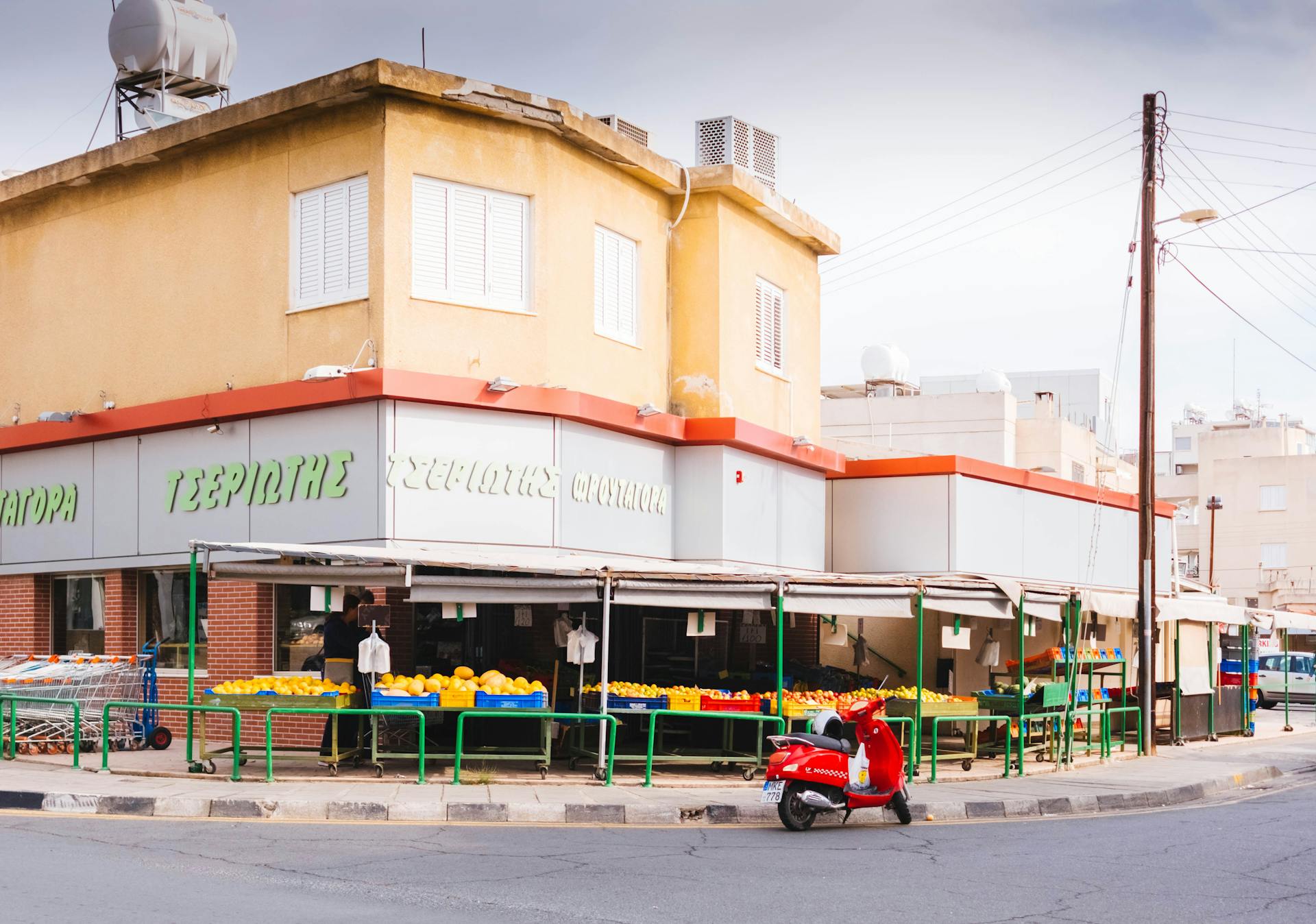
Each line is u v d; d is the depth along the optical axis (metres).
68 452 20.81
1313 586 79.38
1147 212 24.36
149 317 19.95
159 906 8.59
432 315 17.70
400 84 17.28
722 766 17.80
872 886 10.13
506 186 18.44
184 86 22.11
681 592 15.87
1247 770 20.30
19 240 21.97
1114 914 9.25
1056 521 27.80
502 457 18.06
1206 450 86.81
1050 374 68.31
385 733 17.11
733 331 21.84
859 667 23.02
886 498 24.95
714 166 21.27
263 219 18.67
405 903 8.94
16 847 10.88
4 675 17.80
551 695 18.27
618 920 8.65
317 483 17.61
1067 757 20.03
